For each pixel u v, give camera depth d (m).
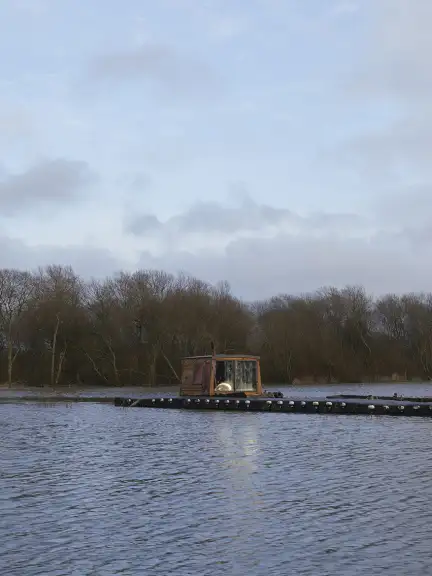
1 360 123.31
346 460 28.23
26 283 126.38
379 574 14.60
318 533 17.56
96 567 15.29
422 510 19.58
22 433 41.03
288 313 136.38
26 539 17.39
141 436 38.56
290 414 52.69
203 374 65.69
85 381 122.38
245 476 24.95
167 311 121.25
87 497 21.91
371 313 150.38
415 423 43.72
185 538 17.33
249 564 15.35
